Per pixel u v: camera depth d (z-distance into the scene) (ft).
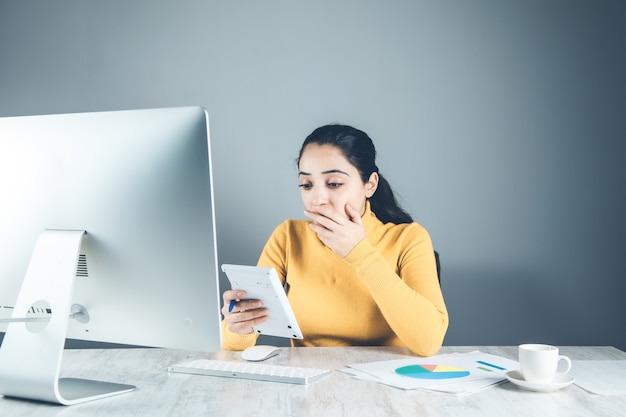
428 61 8.87
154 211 3.63
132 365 4.65
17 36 8.85
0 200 3.93
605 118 8.82
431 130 8.82
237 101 8.86
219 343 3.71
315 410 3.48
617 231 8.77
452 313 8.71
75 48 8.87
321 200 8.43
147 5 8.91
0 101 8.84
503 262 8.75
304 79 8.87
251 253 8.77
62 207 3.81
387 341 7.32
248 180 8.80
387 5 8.91
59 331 3.61
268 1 8.91
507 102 8.84
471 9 8.90
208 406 3.56
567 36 8.86
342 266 7.57
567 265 8.77
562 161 8.81
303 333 7.60
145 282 3.74
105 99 8.85
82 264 3.84
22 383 3.62
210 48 8.89
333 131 8.46
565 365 4.54
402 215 8.43
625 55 8.84
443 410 3.47
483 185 8.79
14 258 3.95
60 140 3.78
